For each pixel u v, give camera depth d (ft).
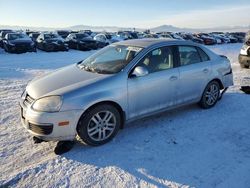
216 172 11.58
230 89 24.03
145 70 14.44
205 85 18.29
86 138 13.28
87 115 13.05
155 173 11.50
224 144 13.99
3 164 12.25
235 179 11.12
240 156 12.85
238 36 146.61
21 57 60.18
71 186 10.71
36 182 10.95
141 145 13.82
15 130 15.72
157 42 16.37
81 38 84.02
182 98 17.08
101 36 93.15
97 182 10.94
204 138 14.65
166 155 12.89
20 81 30.25
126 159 12.55
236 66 40.09
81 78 14.14
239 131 15.55
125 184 10.80
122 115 14.42
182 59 17.06
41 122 12.56
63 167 11.93
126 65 14.67
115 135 14.38
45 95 12.93
